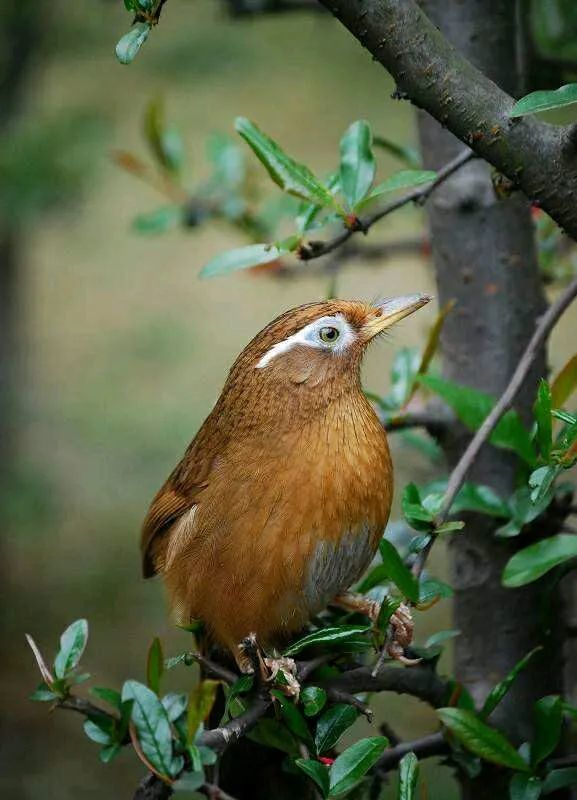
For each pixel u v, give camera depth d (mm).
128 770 15695
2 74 15297
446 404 7918
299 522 7117
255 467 7234
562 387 6672
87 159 14016
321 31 19891
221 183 10516
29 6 15109
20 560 19438
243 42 16562
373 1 5594
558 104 5449
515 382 6340
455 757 6695
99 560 19234
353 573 7410
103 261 24312
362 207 6660
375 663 6559
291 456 7184
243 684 5891
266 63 18734
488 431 6242
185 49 16203
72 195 13992
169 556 7809
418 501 6301
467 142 5812
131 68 16453
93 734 5449
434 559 14891
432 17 7578
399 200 6680
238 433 7406
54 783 15195
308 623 7699
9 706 16594
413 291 21125
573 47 8867
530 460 6750
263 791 6652
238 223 10336
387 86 20828
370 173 6637
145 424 20656
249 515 7184
